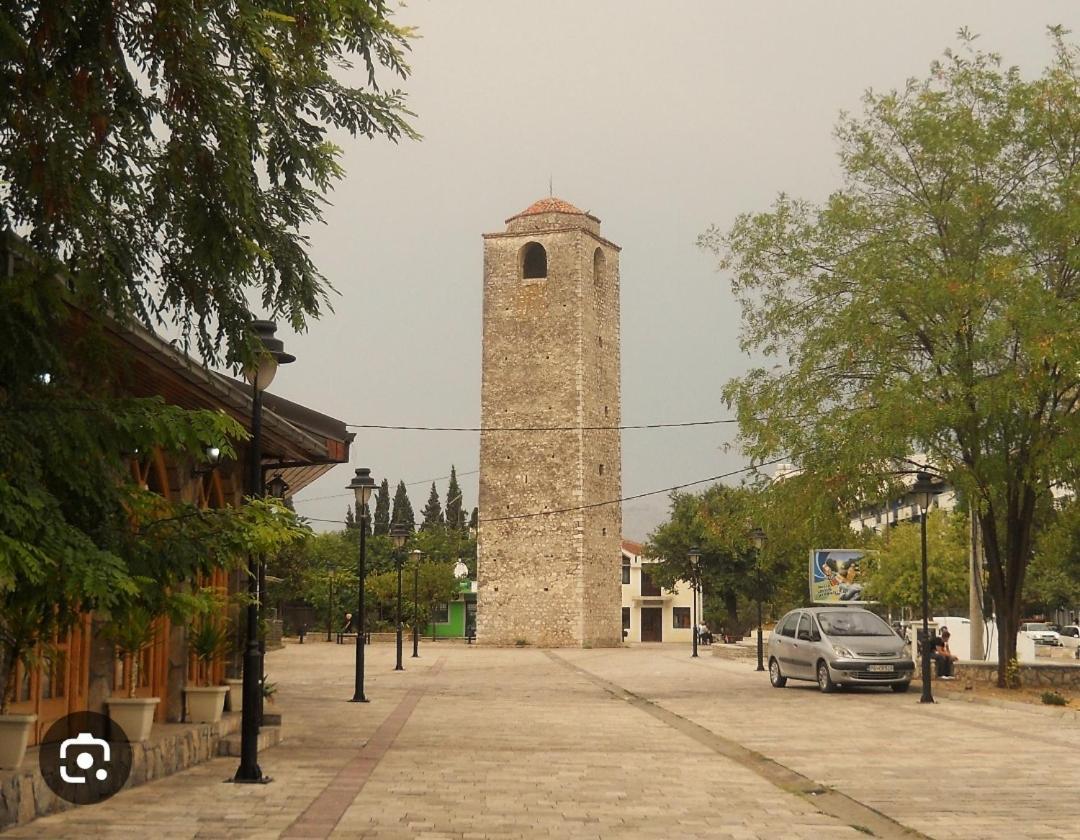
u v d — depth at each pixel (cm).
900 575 5584
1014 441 2753
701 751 1711
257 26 927
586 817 1124
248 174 966
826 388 2941
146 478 1480
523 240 7375
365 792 1263
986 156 2797
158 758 1351
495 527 7262
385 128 1205
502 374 7344
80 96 900
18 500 781
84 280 936
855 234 2972
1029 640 3550
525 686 3272
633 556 9750
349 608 7688
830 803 1245
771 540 3064
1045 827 1096
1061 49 2833
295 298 1175
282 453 1945
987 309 2664
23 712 1177
